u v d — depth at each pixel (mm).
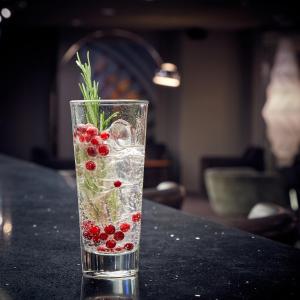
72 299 843
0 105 11188
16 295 868
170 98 11625
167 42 11445
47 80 11250
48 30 11125
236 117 11453
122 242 941
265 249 1140
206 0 8461
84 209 939
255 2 8594
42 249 1169
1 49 11133
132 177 932
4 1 8344
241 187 5496
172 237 1268
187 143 11250
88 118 914
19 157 11266
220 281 917
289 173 7039
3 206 1779
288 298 832
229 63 11391
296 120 11273
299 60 11195
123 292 867
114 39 11422
